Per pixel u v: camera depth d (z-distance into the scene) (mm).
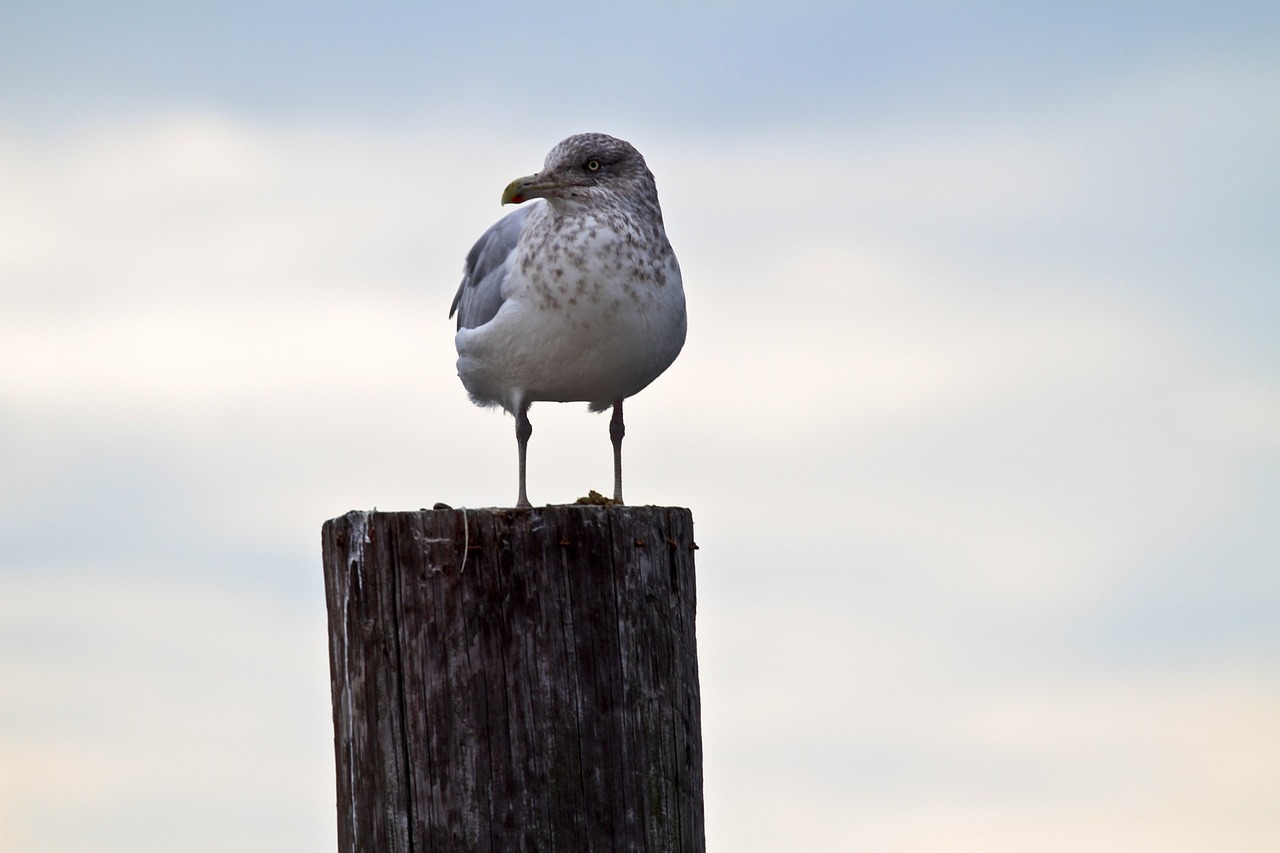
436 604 9969
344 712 10344
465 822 9867
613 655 10055
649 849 10055
